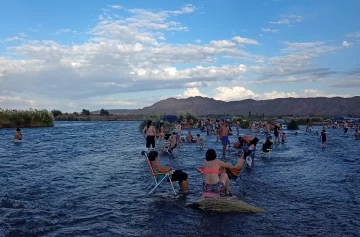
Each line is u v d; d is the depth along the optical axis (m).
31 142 28.25
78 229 6.68
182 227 6.80
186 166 14.66
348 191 9.90
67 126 67.69
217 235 6.33
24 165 15.12
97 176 12.38
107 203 8.64
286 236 6.27
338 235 6.33
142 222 7.13
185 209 8.10
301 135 39.28
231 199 8.49
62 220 7.24
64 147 24.00
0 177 12.04
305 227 6.77
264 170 13.52
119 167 14.52
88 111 146.38
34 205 8.39
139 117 146.38
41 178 11.95
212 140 30.23
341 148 23.33
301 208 8.13
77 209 8.09
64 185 10.77
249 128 51.22
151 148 21.16
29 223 7.00
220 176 9.27
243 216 7.51
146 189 10.26
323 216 7.50
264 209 8.03
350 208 8.14
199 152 20.36
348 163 15.70
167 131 41.84
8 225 6.87
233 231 6.54
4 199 8.91
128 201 8.84
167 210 8.02
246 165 14.64
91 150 21.91
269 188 10.24
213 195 8.60
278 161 16.23
